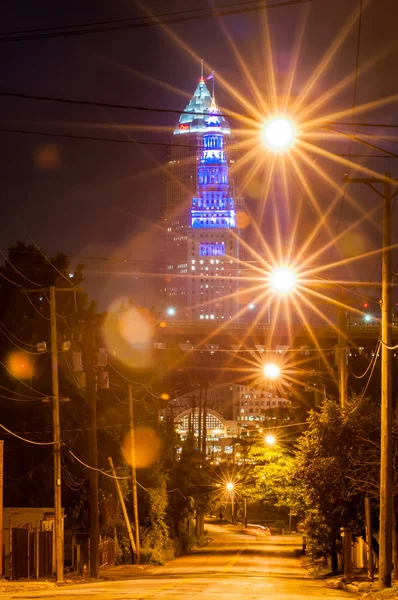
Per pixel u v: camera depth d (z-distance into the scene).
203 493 103.06
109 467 58.09
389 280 28.95
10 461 53.28
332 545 45.38
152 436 68.94
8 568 39.66
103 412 63.91
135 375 72.81
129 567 54.88
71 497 54.34
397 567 32.38
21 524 44.59
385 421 28.73
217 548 90.25
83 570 47.81
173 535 79.81
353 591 31.19
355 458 38.03
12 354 55.38
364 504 37.66
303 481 40.12
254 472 66.19
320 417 39.62
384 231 28.97
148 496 67.12
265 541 106.69
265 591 30.47
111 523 58.19
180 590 30.30
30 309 57.69
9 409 54.25
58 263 60.06
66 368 55.34
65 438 53.34
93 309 63.00
